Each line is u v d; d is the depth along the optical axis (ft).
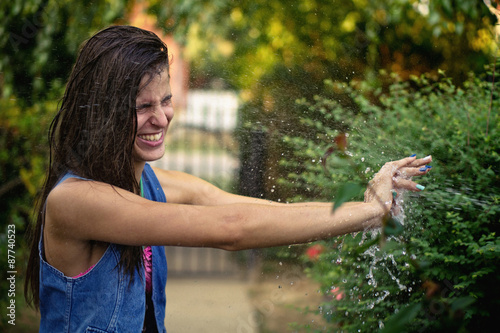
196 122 17.46
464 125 8.05
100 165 4.27
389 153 8.41
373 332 7.58
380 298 7.56
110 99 4.30
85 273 4.26
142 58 4.34
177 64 17.12
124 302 4.39
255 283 12.67
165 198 5.33
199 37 16.42
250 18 17.28
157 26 16.19
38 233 4.60
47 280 4.34
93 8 15.56
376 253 6.53
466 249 6.63
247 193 15.12
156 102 4.44
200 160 17.31
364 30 16.75
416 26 15.46
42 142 13.55
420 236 6.79
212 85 17.51
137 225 4.00
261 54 17.42
